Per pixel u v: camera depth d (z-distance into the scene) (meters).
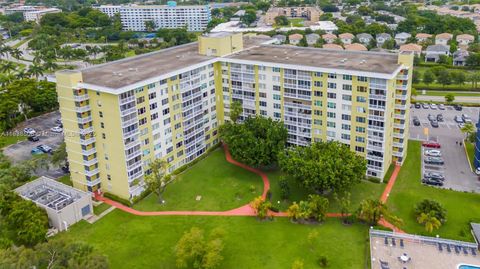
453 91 193.00
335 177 101.88
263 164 120.19
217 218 103.62
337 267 86.00
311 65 120.38
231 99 137.88
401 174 121.31
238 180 120.50
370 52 133.62
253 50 147.00
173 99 119.56
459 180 117.50
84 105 107.81
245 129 122.94
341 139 121.00
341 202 101.94
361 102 113.38
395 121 122.38
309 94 121.62
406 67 115.25
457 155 132.25
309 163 105.00
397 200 108.56
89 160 111.88
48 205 103.94
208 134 137.00
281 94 126.88
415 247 91.62
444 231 96.25
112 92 100.88
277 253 90.62
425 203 100.69
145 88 109.62
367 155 117.56
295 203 99.69
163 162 111.19
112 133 107.00
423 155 132.62
